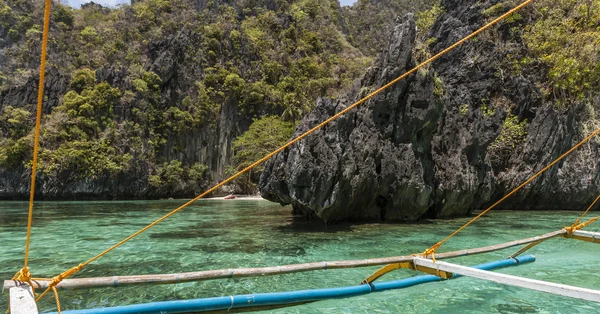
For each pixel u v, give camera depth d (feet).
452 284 19.40
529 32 85.15
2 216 57.93
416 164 44.27
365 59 211.82
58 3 174.60
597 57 76.48
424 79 45.06
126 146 130.11
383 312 15.46
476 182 52.90
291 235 36.06
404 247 29.81
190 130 150.10
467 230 39.78
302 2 240.73
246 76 174.29
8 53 151.53
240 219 52.08
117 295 17.65
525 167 70.44
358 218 45.80
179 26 176.86
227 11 205.98
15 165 115.55
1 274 21.84
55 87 135.44
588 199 72.49
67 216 58.39
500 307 16.26
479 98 80.84
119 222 49.57
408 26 45.14
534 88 78.07
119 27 173.88
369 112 43.98
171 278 12.30
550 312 15.72
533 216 57.16
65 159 116.47
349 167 39.52
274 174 42.22
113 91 133.39
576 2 84.79
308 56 198.59
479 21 89.15
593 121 76.84
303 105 168.96
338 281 20.30
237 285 19.43
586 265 24.13
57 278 10.94
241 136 152.66
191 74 159.02
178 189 138.72
